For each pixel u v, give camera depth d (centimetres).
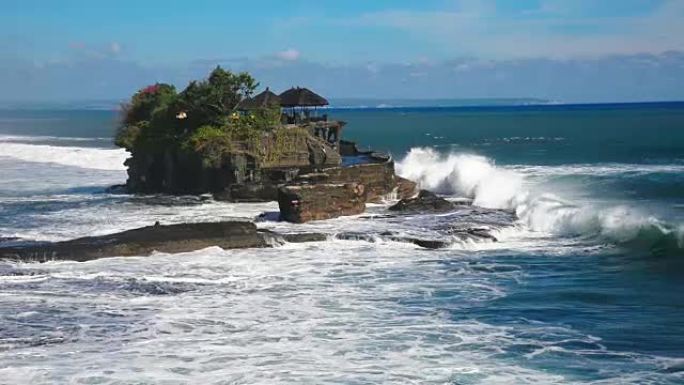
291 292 2172
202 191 4422
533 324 1856
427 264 2541
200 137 4394
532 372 1524
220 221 3138
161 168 4684
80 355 1638
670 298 2088
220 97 4647
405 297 2116
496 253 2719
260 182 4203
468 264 2539
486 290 2195
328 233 2930
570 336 1756
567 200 3888
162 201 4181
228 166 4278
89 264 2491
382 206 3838
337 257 2638
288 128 4584
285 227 3178
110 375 1515
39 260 2506
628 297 2108
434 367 1554
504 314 1947
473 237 2909
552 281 2303
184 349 1675
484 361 1589
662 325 1834
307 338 1748
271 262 2556
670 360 1586
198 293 2162
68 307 2016
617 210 3128
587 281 2297
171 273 2388
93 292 2166
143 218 3578
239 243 2752
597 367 1551
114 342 1728
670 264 2498
